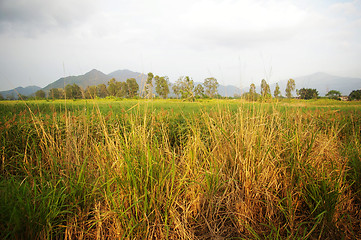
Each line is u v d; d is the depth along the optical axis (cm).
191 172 226
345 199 204
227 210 204
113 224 172
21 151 277
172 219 178
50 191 173
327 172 224
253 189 207
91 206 189
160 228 172
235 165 231
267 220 197
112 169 201
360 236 186
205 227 190
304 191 203
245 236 183
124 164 194
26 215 145
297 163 219
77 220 172
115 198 182
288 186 216
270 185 210
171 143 385
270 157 235
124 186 184
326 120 500
